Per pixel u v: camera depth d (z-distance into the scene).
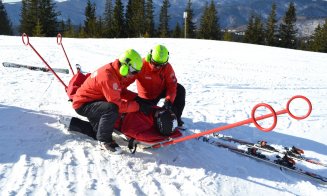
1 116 5.09
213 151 4.70
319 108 7.82
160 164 4.21
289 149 4.92
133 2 53.72
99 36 52.25
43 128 4.84
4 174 3.63
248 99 8.12
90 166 3.98
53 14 51.94
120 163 4.14
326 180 4.17
